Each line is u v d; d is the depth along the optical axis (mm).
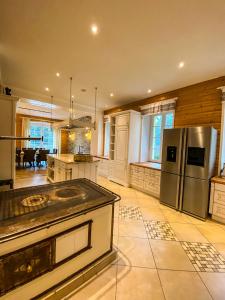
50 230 1228
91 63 2746
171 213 3078
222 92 2957
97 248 1626
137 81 3443
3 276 1017
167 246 2107
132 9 1623
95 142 6344
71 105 5254
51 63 2777
